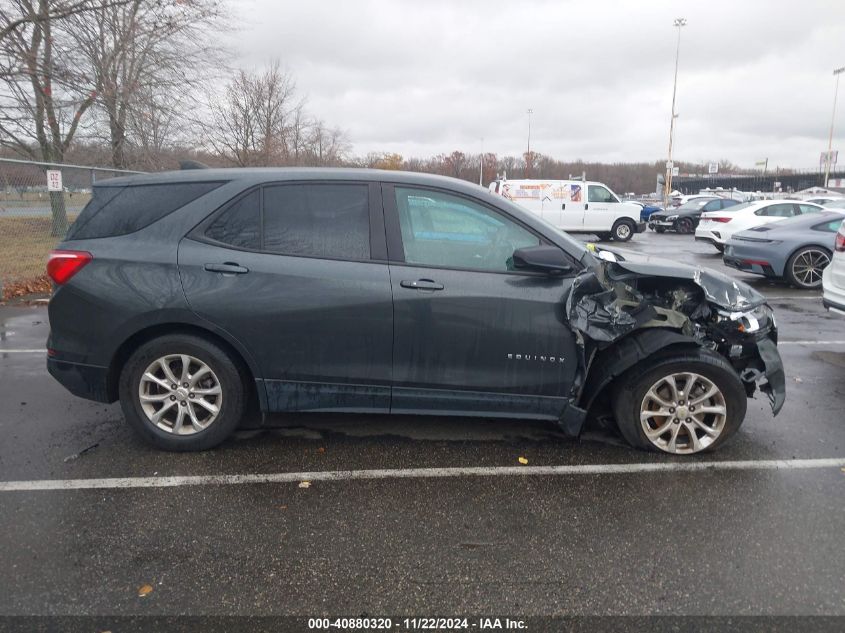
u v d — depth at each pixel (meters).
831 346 6.52
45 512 3.00
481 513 3.06
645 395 3.66
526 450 3.82
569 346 3.56
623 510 3.10
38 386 4.91
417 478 3.43
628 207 21.73
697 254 16.64
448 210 3.60
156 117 14.71
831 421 4.33
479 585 2.51
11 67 10.84
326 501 3.16
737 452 3.80
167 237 3.55
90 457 3.62
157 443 3.66
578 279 3.52
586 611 2.36
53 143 13.38
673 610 2.36
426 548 2.76
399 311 3.49
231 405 3.62
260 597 2.41
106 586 2.46
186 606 2.35
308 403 3.64
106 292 3.48
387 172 3.68
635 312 3.73
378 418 4.30
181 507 3.07
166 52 14.34
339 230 3.56
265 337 3.50
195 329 3.58
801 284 10.43
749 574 2.58
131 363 3.54
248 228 3.56
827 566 2.64
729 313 3.77
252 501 3.15
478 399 3.64
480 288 3.50
